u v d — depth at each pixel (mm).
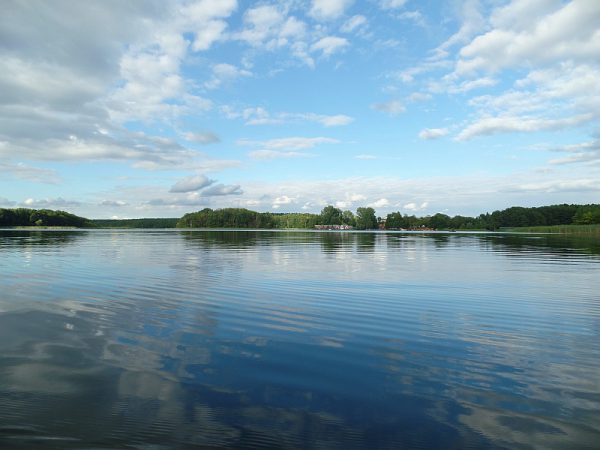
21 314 8242
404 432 3869
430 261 20812
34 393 4547
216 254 24094
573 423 4066
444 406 4418
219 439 3693
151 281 12875
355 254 25469
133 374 5152
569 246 36375
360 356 6020
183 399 4480
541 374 5371
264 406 4355
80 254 22828
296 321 8047
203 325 7641
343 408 4344
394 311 9023
